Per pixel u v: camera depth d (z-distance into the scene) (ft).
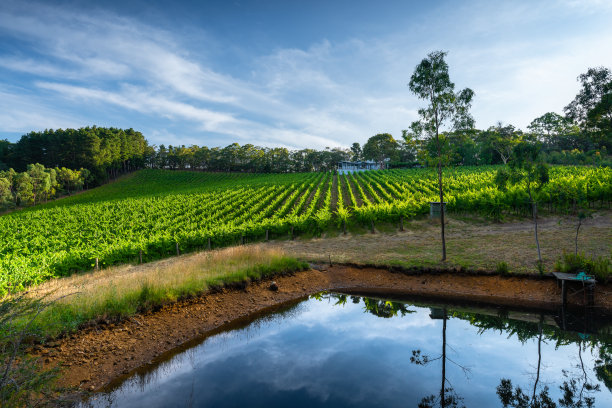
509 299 38.06
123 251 64.85
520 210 79.36
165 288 34.19
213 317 33.78
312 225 79.82
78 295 30.45
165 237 72.69
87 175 304.50
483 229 69.36
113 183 337.31
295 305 38.99
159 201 168.55
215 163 440.04
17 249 82.79
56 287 40.45
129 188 296.71
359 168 368.27
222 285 38.88
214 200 152.66
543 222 69.97
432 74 47.70
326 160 464.65
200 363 24.99
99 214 142.61
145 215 128.06
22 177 233.35
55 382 20.83
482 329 31.27
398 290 43.29
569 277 35.27
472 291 40.78
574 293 35.60
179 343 28.73
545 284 38.63
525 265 42.57
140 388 21.50
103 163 338.75
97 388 21.63
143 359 25.70
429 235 67.72
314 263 52.26
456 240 59.88
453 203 85.15
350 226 83.76
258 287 41.65
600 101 88.22
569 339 28.86
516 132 300.20
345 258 52.75
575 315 33.45
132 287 33.19
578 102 94.73
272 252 50.70
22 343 22.16
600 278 35.58
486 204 78.43
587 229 57.88
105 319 28.27
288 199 134.00
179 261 56.95
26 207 228.22
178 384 21.83
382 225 81.92
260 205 122.31
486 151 261.44
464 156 266.98
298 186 190.80
